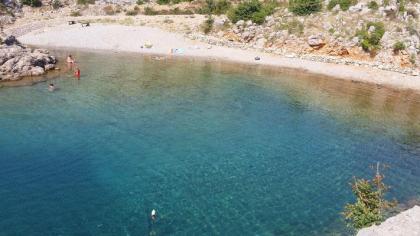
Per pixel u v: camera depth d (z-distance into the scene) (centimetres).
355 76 7562
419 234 2584
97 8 11738
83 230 2752
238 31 9488
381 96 6450
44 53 7250
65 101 5325
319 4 9350
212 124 4850
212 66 7862
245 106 5594
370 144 4541
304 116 5334
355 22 8681
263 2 10231
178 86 6366
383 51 8138
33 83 6091
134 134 4409
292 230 2867
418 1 8750
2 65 6397
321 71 7812
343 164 4003
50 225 2788
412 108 5928
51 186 3281
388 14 8594
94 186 3325
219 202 3195
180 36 9688
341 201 3294
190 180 3522
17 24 10306
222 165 3838
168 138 4369
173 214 2997
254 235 2791
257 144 4372
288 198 3306
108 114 4941
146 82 6488
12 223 2784
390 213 3091
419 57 7869
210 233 2791
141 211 3016
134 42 9319
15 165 3572
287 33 9044
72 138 4194
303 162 4000
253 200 3253
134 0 12294
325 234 2819
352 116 5447
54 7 11681
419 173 3888
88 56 8219
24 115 4741
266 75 7381
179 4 12031
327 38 8644
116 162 3759
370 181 3609
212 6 11469
